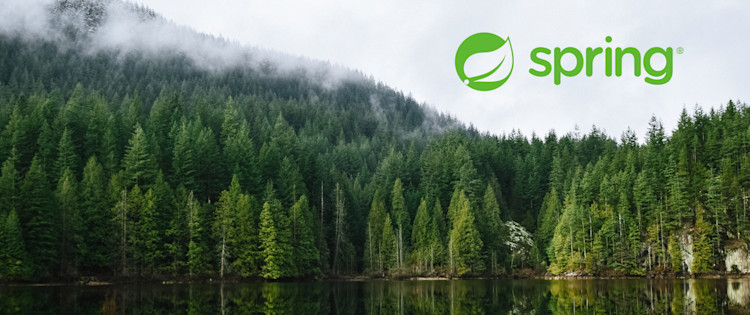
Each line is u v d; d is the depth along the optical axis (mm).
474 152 168375
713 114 157000
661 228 118750
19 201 86250
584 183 136375
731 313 59500
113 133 119062
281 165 124875
